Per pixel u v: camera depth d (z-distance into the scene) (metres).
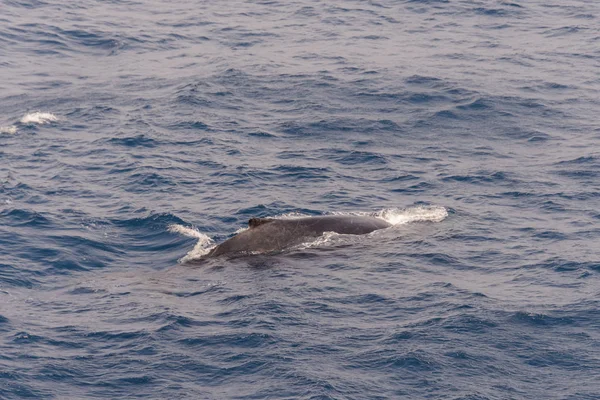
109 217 147.75
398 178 165.25
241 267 126.12
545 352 103.31
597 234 138.25
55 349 104.69
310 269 125.06
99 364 101.62
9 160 175.62
